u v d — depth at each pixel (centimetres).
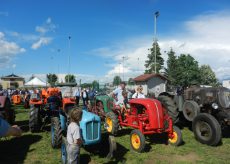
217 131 757
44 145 770
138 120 767
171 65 5566
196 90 967
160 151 713
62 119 762
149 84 3566
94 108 1041
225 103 868
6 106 957
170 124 759
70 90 2162
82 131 582
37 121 914
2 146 764
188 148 743
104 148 634
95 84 3052
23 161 636
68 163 475
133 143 721
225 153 712
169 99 987
